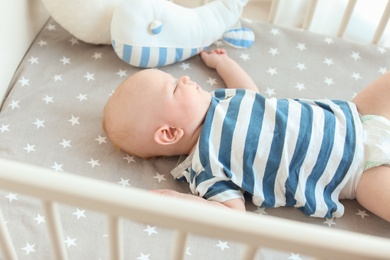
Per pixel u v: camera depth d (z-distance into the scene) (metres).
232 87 1.04
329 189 0.88
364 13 1.27
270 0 1.42
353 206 0.90
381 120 0.91
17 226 0.80
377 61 1.12
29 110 0.96
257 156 0.86
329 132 0.87
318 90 1.07
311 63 1.11
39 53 1.06
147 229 0.82
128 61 1.03
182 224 0.50
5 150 0.90
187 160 0.91
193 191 0.88
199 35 1.07
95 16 1.01
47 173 0.50
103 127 0.92
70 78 1.03
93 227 0.81
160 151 0.92
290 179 0.86
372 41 1.15
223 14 1.10
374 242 0.49
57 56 1.06
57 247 0.61
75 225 0.81
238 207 0.84
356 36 1.34
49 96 0.99
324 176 0.87
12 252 0.64
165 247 0.80
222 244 0.81
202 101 0.91
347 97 1.06
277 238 0.49
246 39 1.13
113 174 0.90
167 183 0.91
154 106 0.87
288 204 0.88
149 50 1.02
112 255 0.60
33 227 0.80
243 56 1.11
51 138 0.93
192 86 0.91
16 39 1.01
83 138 0.94
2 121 0.94
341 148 0.86
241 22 1.17
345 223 0.88
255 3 1.42
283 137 0.86
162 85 0.88
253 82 1.05
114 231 0.54
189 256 0.79
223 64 1.06
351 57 1.12
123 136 0.89
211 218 0.49
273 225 0.49
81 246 0.79
